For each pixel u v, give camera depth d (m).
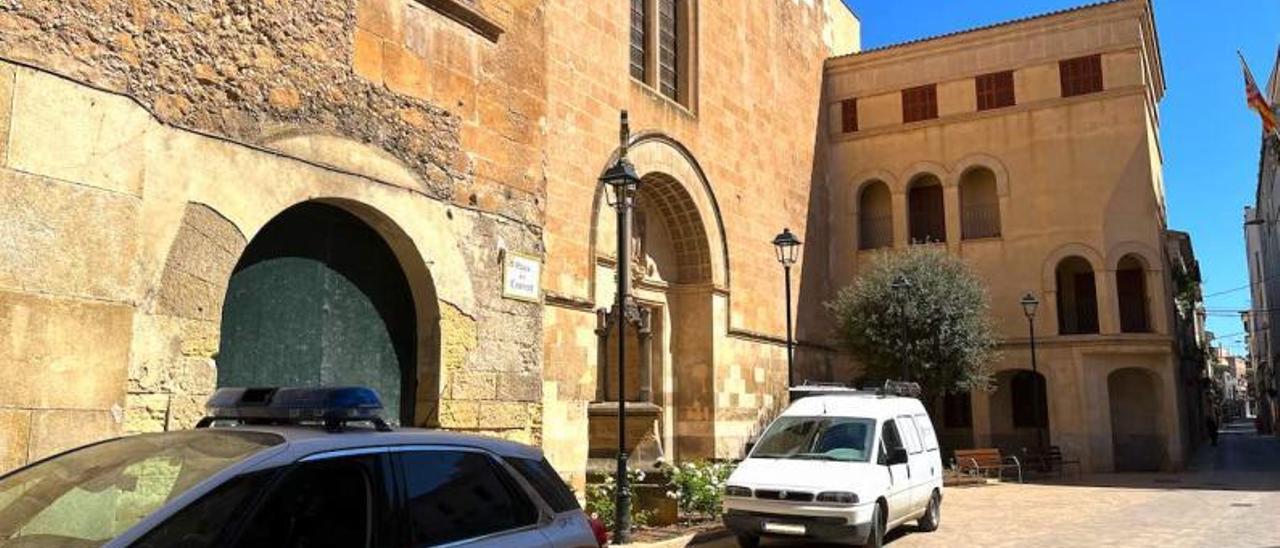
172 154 7.32
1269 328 68.50
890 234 30.39
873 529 11.58
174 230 7.29
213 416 4.72
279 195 8.15
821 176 29.83
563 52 17.20
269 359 8.48
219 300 7.59
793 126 27.70
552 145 16.69
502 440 5.09
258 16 8.12
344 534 3.83
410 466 4.30
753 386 23.27
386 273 9.78
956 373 24.98
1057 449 25.73
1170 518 15.80
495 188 10.74
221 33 7.80
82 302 6.59
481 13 10.62
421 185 9.66
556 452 15.88
